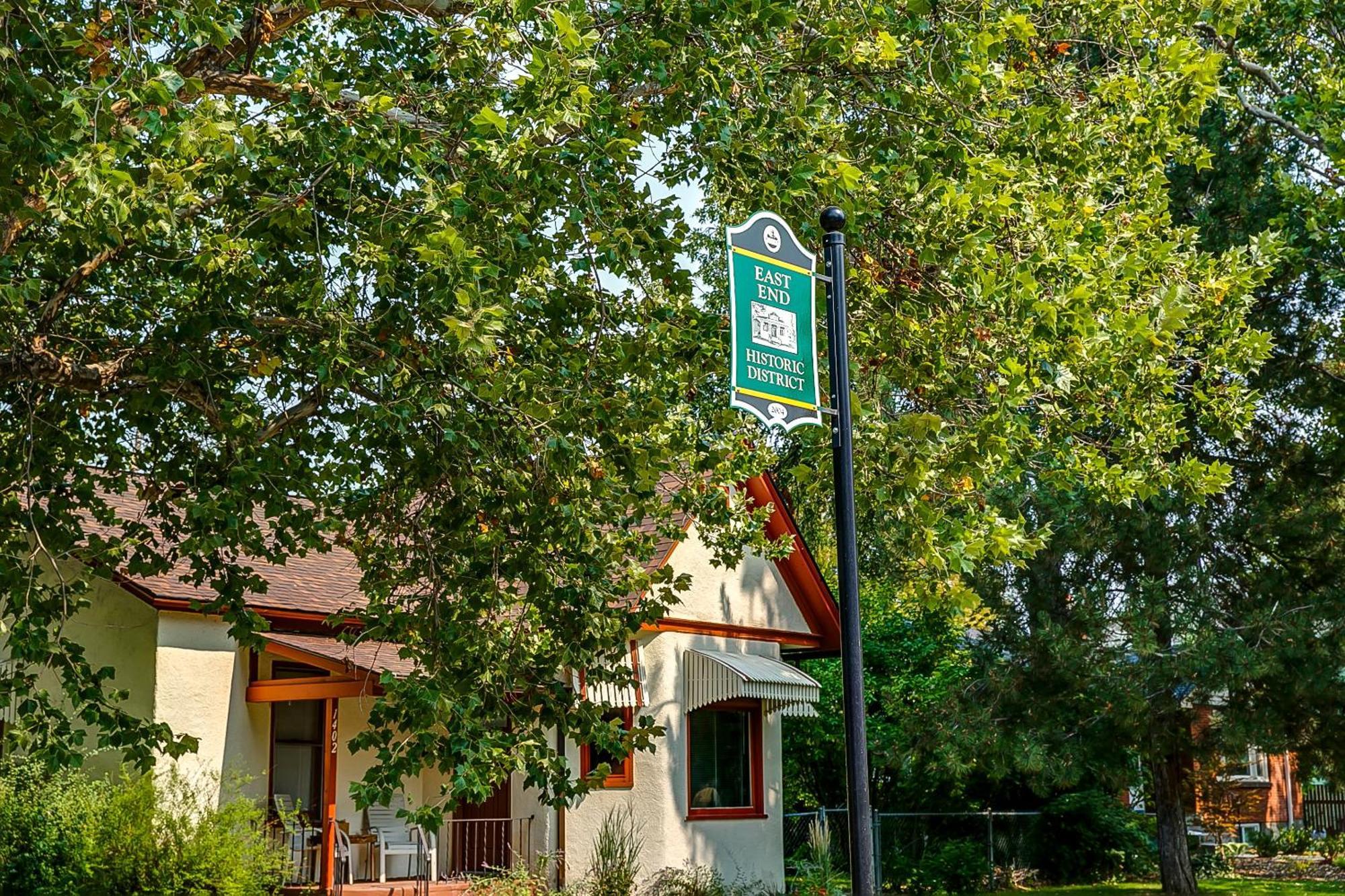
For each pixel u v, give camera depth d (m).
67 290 8.91
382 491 9.59
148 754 8.54
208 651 15.88
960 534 8.88
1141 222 11.71
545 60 7.75
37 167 6.68
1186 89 11.81
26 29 7.01
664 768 18.88
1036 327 9.19
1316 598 19.42
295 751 17.42
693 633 20.02
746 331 5.90
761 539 13.72
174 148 7.46
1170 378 11.41
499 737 8.41
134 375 8.98
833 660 27.30
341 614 9.73
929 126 9.40
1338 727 19.61
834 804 26.56
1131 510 20.09
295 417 9.34
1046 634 20.22
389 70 9.95
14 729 8.48
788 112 9.15
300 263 9.20
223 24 7.89
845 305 6.09
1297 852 32.69
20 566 8.99
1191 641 19.27
